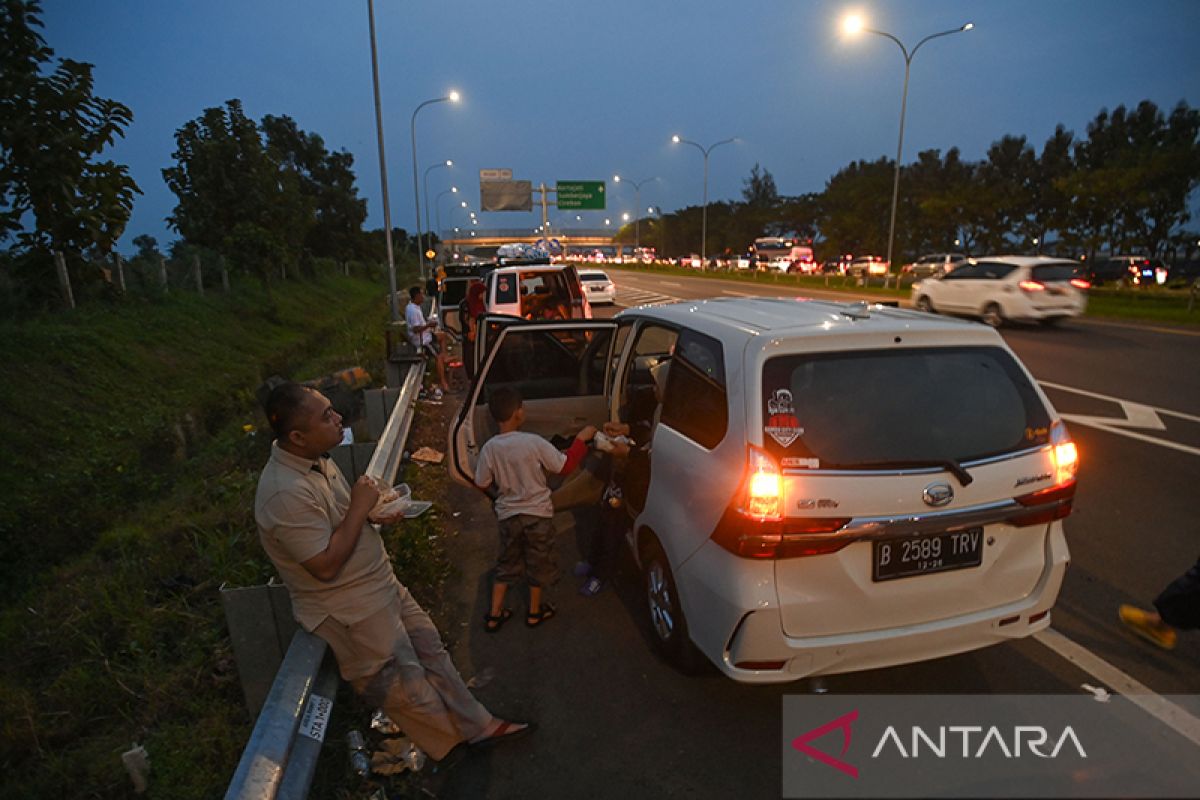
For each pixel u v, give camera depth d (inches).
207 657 152.6
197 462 362.6
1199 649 135.4
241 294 841.5
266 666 124.1
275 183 882.8
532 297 470.6
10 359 404.5
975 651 137.4
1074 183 1242.6
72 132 402.9
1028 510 106.7
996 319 611.5
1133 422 298.4
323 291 1216.2
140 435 394.9
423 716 106.0
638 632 149.9
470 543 203.9
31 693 156.7
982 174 1734.7
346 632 99.0
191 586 190.9
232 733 123.9
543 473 149.7
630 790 106.0
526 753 115.2
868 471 100.6
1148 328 606.5
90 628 182.2
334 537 92.7
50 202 415.2
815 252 2628.0
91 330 490.6
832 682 129.2
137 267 690.2
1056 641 139.6
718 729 118.4
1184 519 196.7
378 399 314.3
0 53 391.5
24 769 129.3
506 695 130.7
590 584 165.5
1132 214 1207.6
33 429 354.0
